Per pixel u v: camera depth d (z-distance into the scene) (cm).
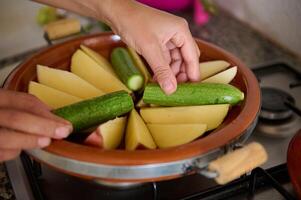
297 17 81
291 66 78
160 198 56
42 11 96
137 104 62
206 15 97
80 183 58
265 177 55
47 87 62
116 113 58
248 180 55
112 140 55
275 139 65
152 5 96
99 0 62
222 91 58
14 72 62
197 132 55
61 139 50
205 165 49
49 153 49
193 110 59
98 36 70
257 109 55
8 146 49
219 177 47
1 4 109
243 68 63
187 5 101
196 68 63
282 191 53
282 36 86
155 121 59
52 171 60
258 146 49
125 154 49
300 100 71
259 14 91
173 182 58
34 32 97
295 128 66
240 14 98
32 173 57
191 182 58
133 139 54
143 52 60
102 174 49
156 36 60
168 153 49
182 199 54
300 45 82
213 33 94
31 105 51
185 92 59
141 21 60
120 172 48
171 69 60
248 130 53
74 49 69
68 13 97
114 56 68
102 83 65
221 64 65
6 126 49
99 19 66
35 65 64
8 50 91
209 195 55
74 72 67
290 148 55
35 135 49
